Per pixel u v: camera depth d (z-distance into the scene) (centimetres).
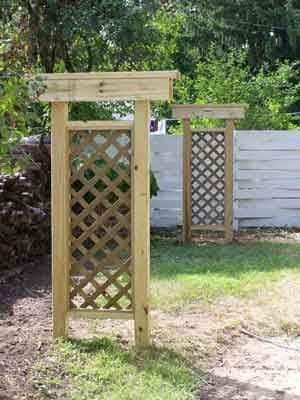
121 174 541
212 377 506
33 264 812
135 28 1046
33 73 519
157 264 824
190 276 754
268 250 927
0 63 479
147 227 535
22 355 512
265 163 1174
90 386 469
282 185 1178
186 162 1011
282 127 1486
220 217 1036
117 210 545
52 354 514
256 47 2183
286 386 494
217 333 582
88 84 529
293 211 1185
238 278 752
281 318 622
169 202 1168
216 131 1013
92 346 533
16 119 484
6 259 748
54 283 545
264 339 582
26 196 780
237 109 984
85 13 1017
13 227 750
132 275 539
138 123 530
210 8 2033
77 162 654
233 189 1115
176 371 498
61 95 532
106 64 1120
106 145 541
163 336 568
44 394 457
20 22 894
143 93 523
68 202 545
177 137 1155
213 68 1571
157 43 1127
